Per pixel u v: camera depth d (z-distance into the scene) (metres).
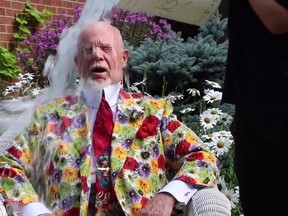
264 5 2.01
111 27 2.89
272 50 2.09
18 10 6.40
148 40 4.68
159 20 5.62
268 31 2.09
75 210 2.65
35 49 5.60
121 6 2.45
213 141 3.32
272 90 2.10
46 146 2.78
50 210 2.70
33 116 2.87
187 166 2.68
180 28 5.91
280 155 2.13
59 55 2.99
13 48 6.37
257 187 2.24
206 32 4.91
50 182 2.73
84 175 2.67
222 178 3.14
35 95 3.79
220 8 5.37
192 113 4.33
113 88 2.85
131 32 5.23
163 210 2.53
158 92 4.52
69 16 6.33
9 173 2.71
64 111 2.83
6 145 2.82
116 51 2.84
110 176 2.70
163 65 4.33
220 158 3.41
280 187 2.19
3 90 5.55
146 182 2.71
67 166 2.71
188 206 2.62
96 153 2.73
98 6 2.98
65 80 2.97
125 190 2.67
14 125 2.94
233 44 2.21
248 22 2.15
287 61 2.08
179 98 4.12
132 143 2.75
